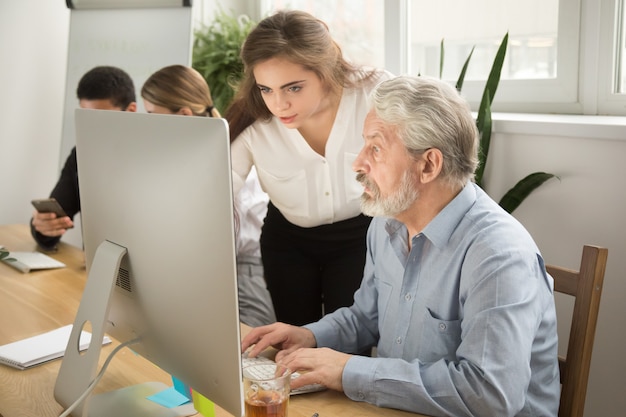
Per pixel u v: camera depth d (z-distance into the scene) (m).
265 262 2.50
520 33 2.70
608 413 2.27
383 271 1.65
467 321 1.38
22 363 1.59
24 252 2.59
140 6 3.55
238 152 2.35
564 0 2.52
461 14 2.88
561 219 2.33
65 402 1.36
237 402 1.18
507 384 1.29
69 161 2.95
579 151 2.26
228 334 1.15
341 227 2.37
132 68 3.56
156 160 1.21
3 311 1.99
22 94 3.77
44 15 3.77
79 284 2.24
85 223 1.48
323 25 2.09
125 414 1.37
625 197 2.17
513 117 2.53
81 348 1.68
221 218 1.11
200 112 2.62
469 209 1.48
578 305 1.55
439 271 1.49
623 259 2.19
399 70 3.10
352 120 2.23
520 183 2.34
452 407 1.32
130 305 1.37
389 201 1.47
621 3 2.40
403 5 3.05
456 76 2.95
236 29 3.80
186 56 3.47
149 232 1.26
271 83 2.07
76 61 3.65
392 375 1.36
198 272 1.17
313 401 1.40
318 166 2.29
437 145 1.42
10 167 3.80
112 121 1.33
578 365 1.54
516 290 1.35
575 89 2.54
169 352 1.31
